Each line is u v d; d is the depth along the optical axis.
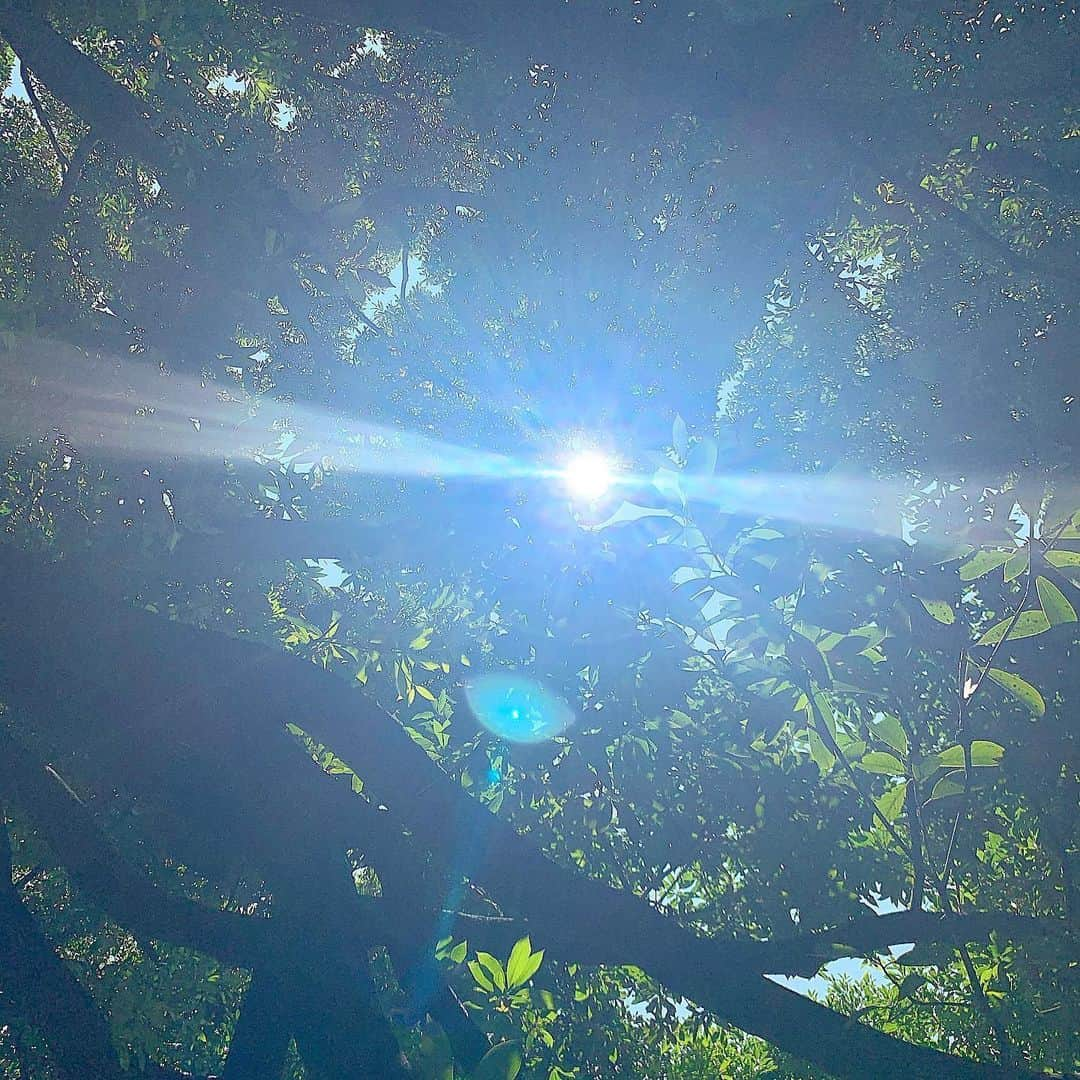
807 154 7.63
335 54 10.16
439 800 5.16
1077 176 7.59
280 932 5.02
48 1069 6.82
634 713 6.16
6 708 7.23
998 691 6.68
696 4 7.25
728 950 5.50
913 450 6.55
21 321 7.35
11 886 5.69
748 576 4.70
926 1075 4.57
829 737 4.55
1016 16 7.55
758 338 8.05
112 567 7.23
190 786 5.36
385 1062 4.58
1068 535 4.55
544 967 8.86
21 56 7.88
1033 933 6.29
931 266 8.63
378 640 8.52
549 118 8.22
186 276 8.19
